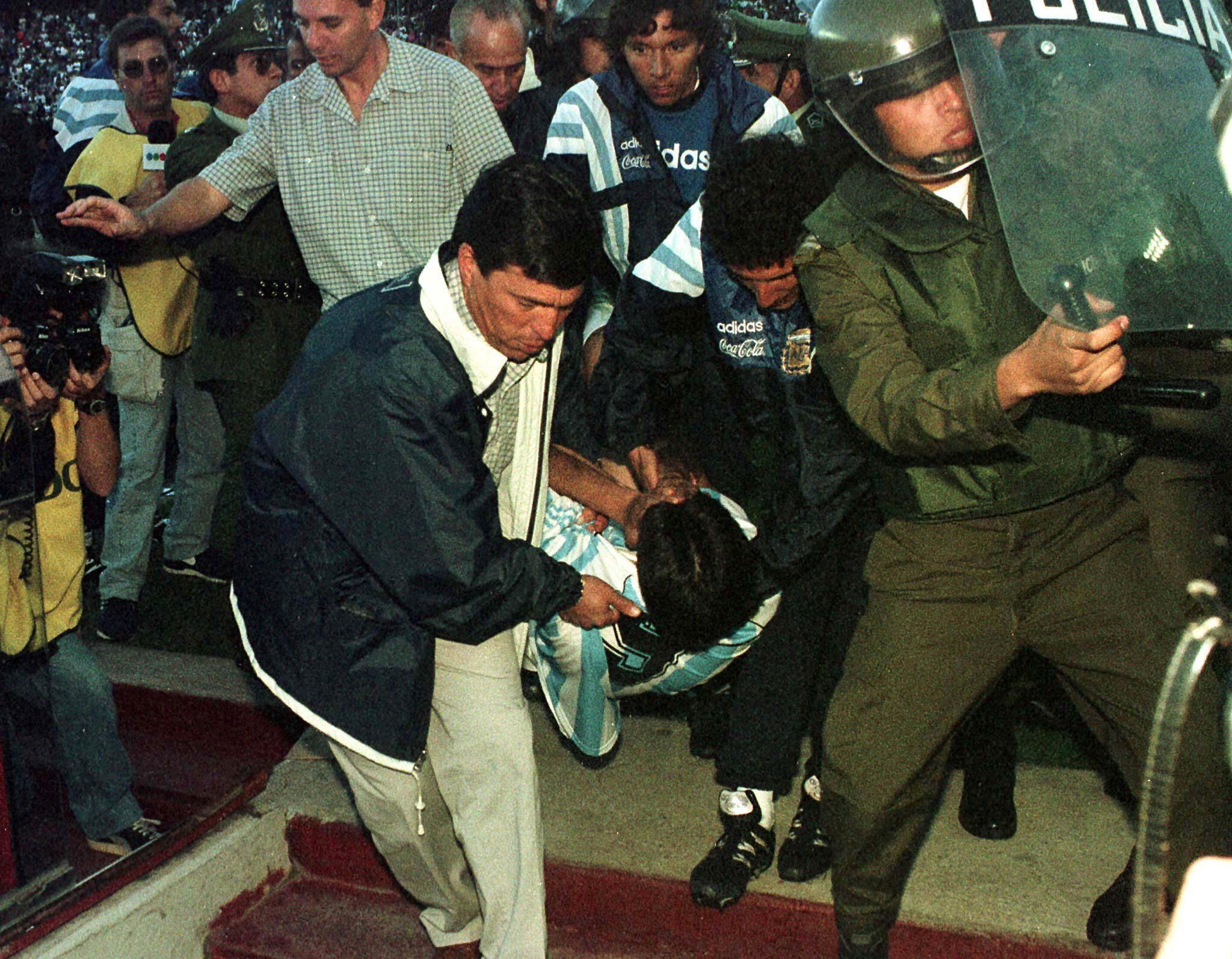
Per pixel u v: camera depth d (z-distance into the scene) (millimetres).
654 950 2855
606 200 3615
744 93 3594
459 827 2500
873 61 1886
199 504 4516
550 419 2521
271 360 3893
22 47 11102
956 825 2934
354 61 3273
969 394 1844
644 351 2865
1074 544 2123
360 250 3443
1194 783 2057
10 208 2525
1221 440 2416
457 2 4035
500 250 2057
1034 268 1804
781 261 2346
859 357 2039
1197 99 1882
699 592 2424
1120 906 2539
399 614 2312
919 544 2162
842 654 2730
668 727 3408
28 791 2551
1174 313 1780
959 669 2168
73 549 2762
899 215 2020
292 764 3354
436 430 2180
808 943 2758
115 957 2711
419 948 2939
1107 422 2055
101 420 2740
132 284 3998
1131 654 2109
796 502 2547
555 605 2287
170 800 3480
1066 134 1850
